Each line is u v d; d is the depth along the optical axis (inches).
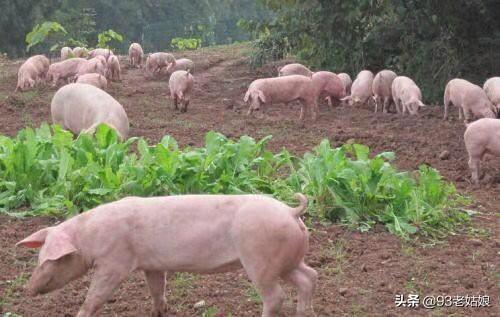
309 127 642.2
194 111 721.6
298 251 233.9
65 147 396.5
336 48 896.9
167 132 606.9
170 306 273.1
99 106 487.2
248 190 379.2
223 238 233.5
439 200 375.9
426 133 627.2
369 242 341.4
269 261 229.3
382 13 879.7
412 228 351.9
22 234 339.3
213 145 386.3
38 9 1798.7
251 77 962.1
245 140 392.5
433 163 522.3
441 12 849.5
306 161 395.5
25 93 808.3
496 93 672.4
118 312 268.4
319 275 304.0
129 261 238.5
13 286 285.4
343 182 366.6
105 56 1005.8
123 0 2091.5
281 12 934.4
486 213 400.5
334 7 864.9
